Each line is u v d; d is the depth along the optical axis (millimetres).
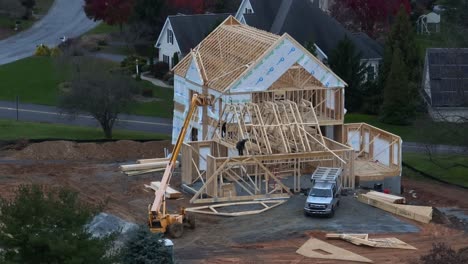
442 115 81688
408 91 91688
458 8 94875
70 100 82250
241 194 63938
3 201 37719
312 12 103625
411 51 100250
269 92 69688
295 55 69625
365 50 102625
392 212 61500
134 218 59281
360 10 121375
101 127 87875
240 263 50969
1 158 75812
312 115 70000
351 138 72500
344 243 55219
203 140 71188
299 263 51344
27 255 36938
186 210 59062
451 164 78250
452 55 90312
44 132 84625
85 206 39125
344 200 63750
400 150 68375
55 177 70062
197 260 51562
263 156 63469
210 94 70625
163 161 72562
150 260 43906
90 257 37219
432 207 62188
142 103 97312
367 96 97000
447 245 53969
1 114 93312
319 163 67188
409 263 50750
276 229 57656
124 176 70438
